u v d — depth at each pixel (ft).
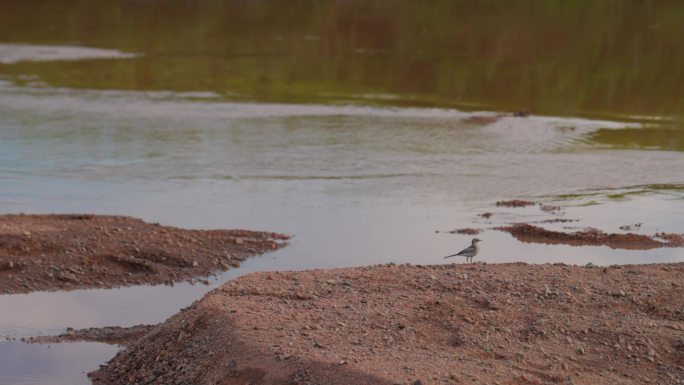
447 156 142.00
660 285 69.05
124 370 62.28
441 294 66.64
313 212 109.19
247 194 117.91
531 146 150.20
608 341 59.72
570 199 116.88
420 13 331.57
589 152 145.89
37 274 83.15
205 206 111.45
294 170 131.64
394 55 263.08
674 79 225.76
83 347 68.54
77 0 366.43
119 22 329.93
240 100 195.42
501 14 326.85
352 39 293.64
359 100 198.18
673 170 133.39
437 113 181.47
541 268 73.97
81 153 140.77
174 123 166.91
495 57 258.98
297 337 58.49
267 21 327.47
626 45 271.90
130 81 221.46
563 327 61.26
